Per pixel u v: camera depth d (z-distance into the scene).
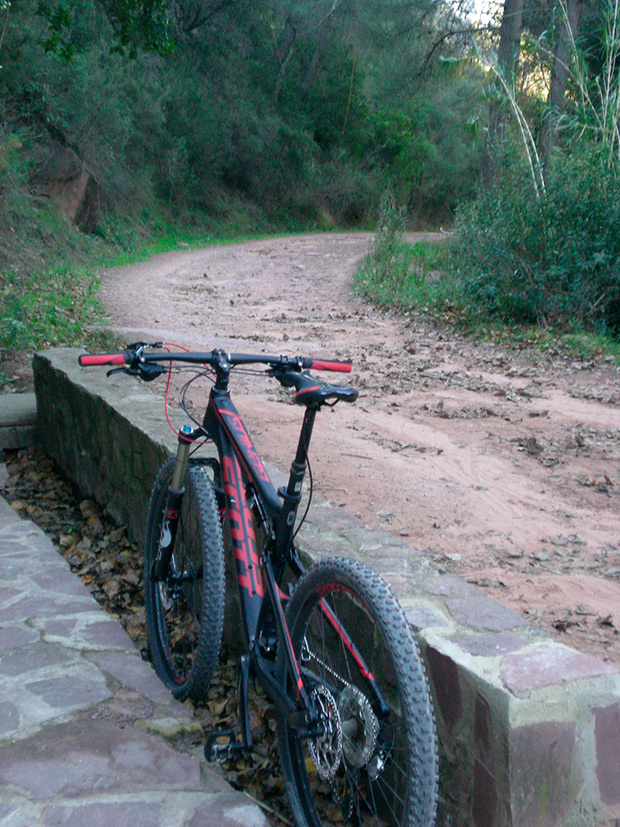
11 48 20.33
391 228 17.66
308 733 2.25
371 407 7.32
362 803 2.56
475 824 2.05
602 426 6.68
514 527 4.53
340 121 45.50
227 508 2.78
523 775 1.92
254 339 10.88
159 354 2.70
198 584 3.71
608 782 2.00
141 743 2.58
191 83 35.75
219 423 2.88
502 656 2.12
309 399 2.31
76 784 2.36
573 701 1.97
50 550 4.35
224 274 20.98
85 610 3.57
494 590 3.67
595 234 11.36
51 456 7.17
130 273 20.67
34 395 8.31
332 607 2.61
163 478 3.29
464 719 2.08
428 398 7.71
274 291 17.31
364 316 13.44
